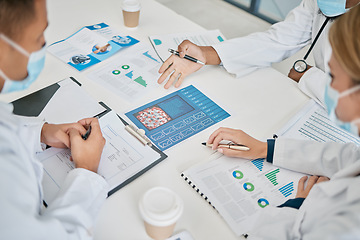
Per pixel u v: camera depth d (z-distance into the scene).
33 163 0.66
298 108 1.12
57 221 0.59
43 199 0.75
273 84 1.22
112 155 0.87
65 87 1.07
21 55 0.57
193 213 0.77
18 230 0.51
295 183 0.87
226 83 1.20
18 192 0.52
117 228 0.72
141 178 0.83
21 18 0.52
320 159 0.87
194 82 1.19
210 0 3.35
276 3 3.10
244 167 0.89
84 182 0.74
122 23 1.46
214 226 0.75
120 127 0.95
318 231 0.58
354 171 0.69
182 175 0.85
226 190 0.82
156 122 1.00
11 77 0.59
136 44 1.33
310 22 1.33
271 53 1.33
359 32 0.50
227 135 0.92
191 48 1.21
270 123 1.05
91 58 1.23
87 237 0.65
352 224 0.52
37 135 0.82
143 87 1.13
